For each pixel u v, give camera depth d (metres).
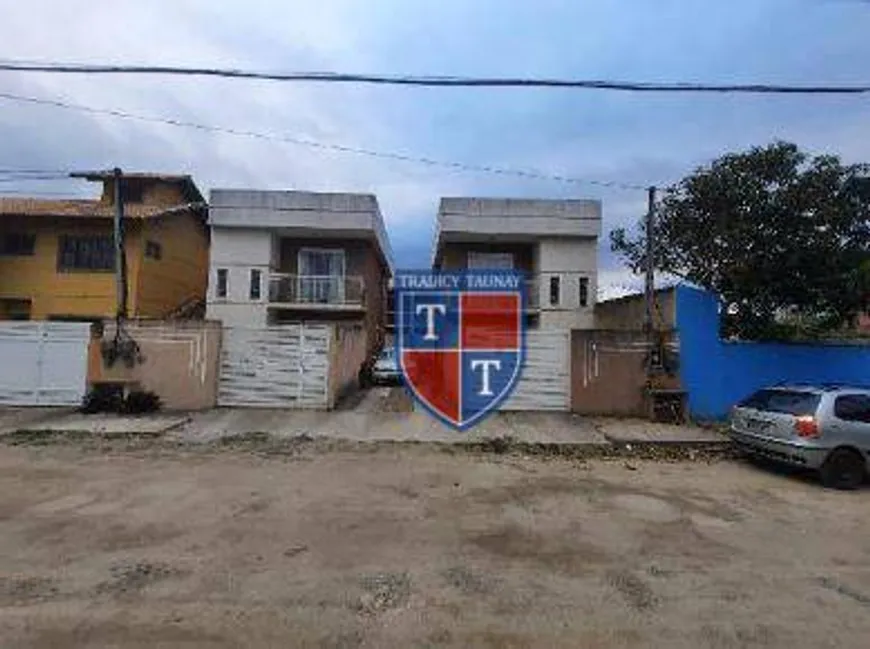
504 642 4.79
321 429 14.91
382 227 31.66
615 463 12.44
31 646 4.54
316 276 29.16
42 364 17.64
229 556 6.55
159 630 4.85
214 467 11.04
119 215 18.44
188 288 31.86
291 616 5.15
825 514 9.02
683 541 7.49
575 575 6.25
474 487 9.98
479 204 27.86
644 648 4.75
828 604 5.66
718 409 17.53
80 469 10.70
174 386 17.34
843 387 11.48
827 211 17.77
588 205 28.06
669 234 20.11
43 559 6.37
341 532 7.46
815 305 19.33
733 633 5.04
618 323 22.19
